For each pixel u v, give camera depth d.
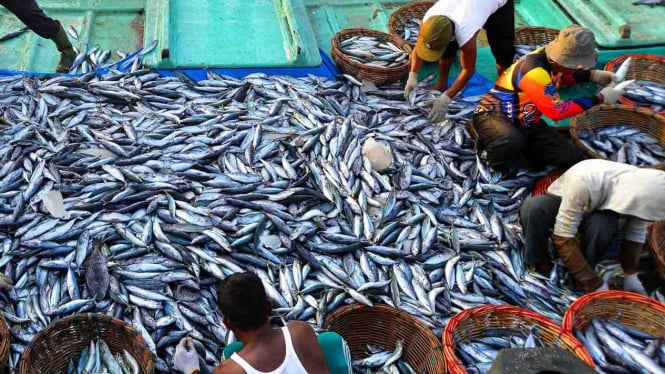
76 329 4.48
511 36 7.22
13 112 6.59
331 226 5.71
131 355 4.45
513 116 6.31
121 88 7.04
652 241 5.54
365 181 6.15
